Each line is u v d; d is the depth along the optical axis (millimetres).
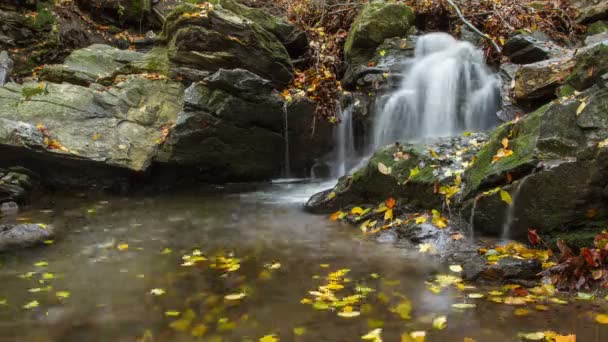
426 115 7469
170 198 6613
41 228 4609
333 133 7820
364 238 4609
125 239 4656
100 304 3113
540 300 3068
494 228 4277
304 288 3373
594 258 3268
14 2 9445
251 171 7691
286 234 4801
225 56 7832
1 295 3266
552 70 5742
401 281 3484
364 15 8742
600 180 3682
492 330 2678
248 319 2883
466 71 7484
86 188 6902
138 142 7062
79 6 10484
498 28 8320
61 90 7152
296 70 8664
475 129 7160
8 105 6848
